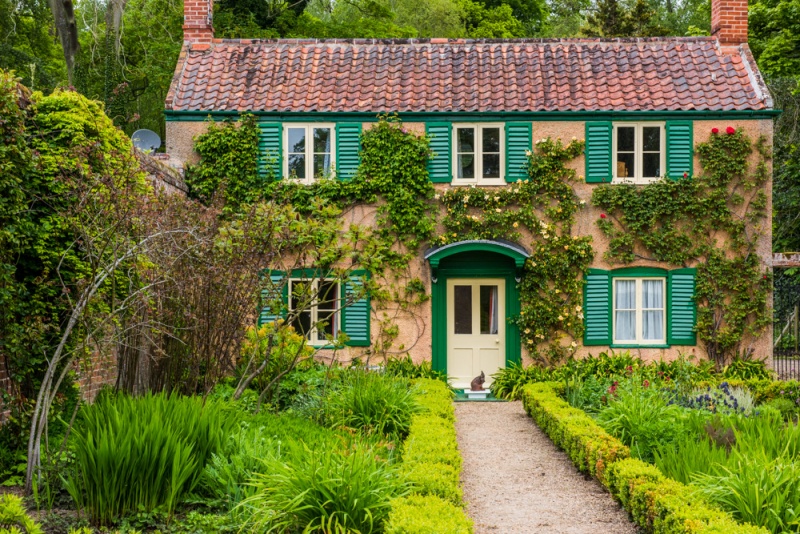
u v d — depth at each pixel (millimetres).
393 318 17906
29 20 29828
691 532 6348
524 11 42781
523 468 10984
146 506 7578
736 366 17531
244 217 11594
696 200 17641
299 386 13008
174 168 17141
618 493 8648
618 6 41281
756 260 17672
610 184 17828
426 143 17766
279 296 11828
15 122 9344
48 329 9852
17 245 9312
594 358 17438
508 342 17953
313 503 6938
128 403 8461
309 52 19391
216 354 11625
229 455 8375
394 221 17859
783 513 6773
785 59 27750
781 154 26125
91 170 9703
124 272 10430
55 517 7367
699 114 17672
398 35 32562
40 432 8172
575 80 18438
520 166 17859
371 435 10344
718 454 8203
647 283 18062
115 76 25531
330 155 17938
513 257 17484
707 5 36594
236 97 18062
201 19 19344
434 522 6348
